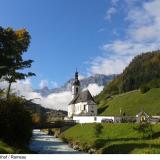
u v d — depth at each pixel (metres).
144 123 78.50
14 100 57.91
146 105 178.00
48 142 97.25
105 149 68.88
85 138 92.94
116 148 66.38
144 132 77.50
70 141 94.31
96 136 91.19
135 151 59.12
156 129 80.12
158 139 70.56
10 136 55.56
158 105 171.88
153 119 104.75
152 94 188.50
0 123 54.72
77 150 76.12
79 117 140.75
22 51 60.75
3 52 58.09
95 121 131.62
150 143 65.12
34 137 118.19
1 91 58.06
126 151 61.75
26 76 60.59
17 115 56.97
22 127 57.81
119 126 92.88
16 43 59.56
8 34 58.56
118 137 83.56
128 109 182.00
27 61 60.53
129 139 77.25
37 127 118.69
